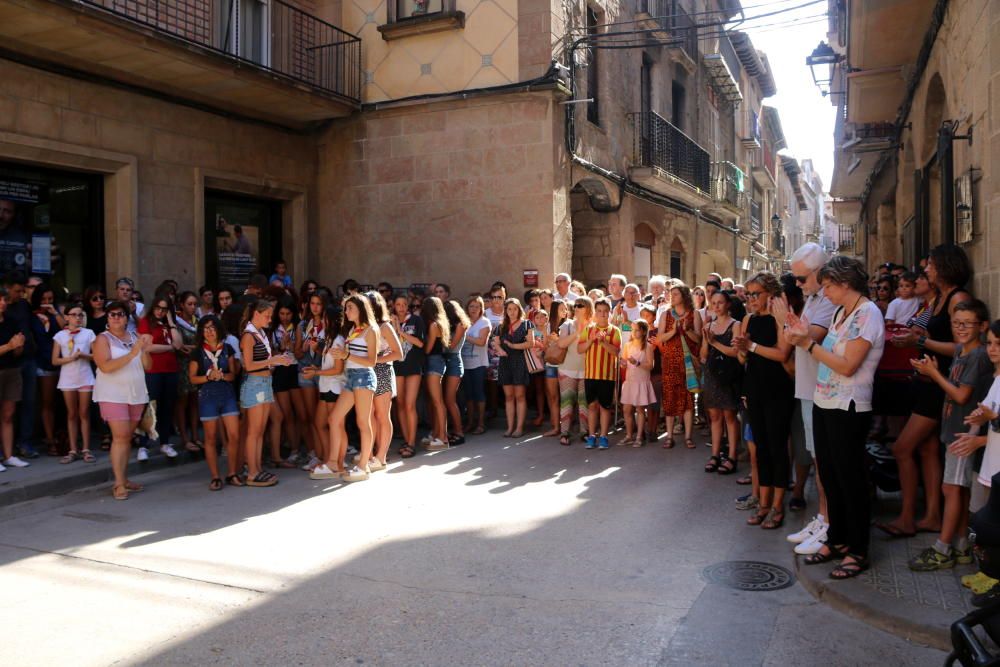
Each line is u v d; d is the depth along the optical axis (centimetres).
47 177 970
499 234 1230
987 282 621
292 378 877
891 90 1249
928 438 546
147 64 983
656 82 1739
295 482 784
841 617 436
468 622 438
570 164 1264
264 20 1201
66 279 991
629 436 945
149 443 909
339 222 1338
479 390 1041
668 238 1830
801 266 552
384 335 829
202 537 602
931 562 480
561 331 959
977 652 293
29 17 827
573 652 398
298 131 1320
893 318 803
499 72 1217
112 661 395
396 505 688
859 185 2062
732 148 2544
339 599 473
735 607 454
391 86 1293
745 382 606
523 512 657
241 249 1252
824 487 500
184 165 1105
